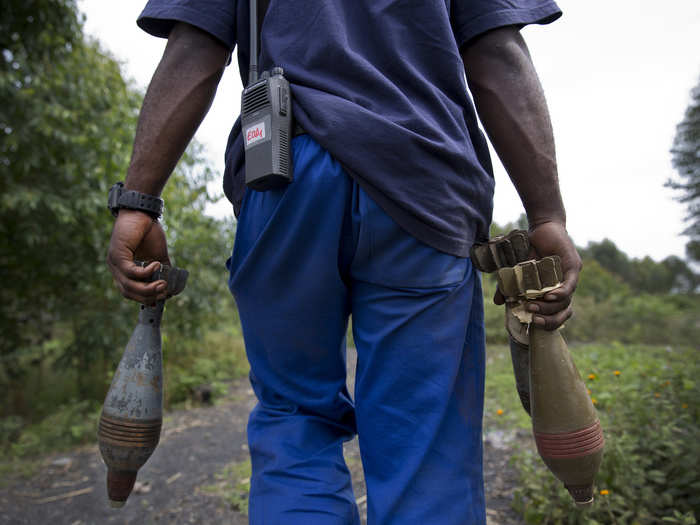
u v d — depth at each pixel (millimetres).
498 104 797
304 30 779
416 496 728
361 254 745
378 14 765
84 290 5012
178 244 5492
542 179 780
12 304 5473
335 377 858
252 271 794
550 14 813
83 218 4621
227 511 2406
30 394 5645
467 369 815
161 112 822
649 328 9016
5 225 4684
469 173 772
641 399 2336
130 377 848
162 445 3641
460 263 795
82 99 4734
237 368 6500
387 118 713
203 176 6059
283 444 805
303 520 734
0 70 4168
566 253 760
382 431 763
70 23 4605
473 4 805
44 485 3037
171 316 5688
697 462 1797
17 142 4180
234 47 917
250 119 759
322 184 723
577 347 7531
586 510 1718
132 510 2539
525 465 2064
